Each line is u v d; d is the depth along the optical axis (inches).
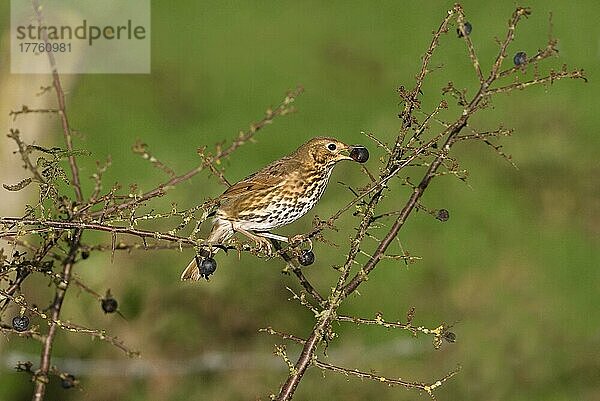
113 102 652.1
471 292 553.9
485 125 631.8
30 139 410.9
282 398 287.9
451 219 593.0
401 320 536.7
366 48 732.7
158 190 281.1
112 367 486.6
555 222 603.8
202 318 501.7
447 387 503.8
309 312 512.4
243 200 367.2
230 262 501.0
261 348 504.7
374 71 717.3
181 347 497.4
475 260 575.5
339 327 528.7
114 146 621.6
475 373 510.6
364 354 513.3
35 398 285.4
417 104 301.3
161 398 489.4
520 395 510.9
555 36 738.2
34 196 402.0
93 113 641.0
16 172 399.2
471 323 536.7
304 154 377.7
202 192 511.8
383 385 496.4
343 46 732.7
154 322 494.6
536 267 575.8
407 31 749.9
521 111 641.0
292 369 289.7
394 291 552.1
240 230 366.6
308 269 512.4
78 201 299.4
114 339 285.9
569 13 756.0
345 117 675.4
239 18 746.2
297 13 758.5
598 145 641.0
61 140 608.7
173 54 708.0
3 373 474.6
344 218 531.5
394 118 663.1
